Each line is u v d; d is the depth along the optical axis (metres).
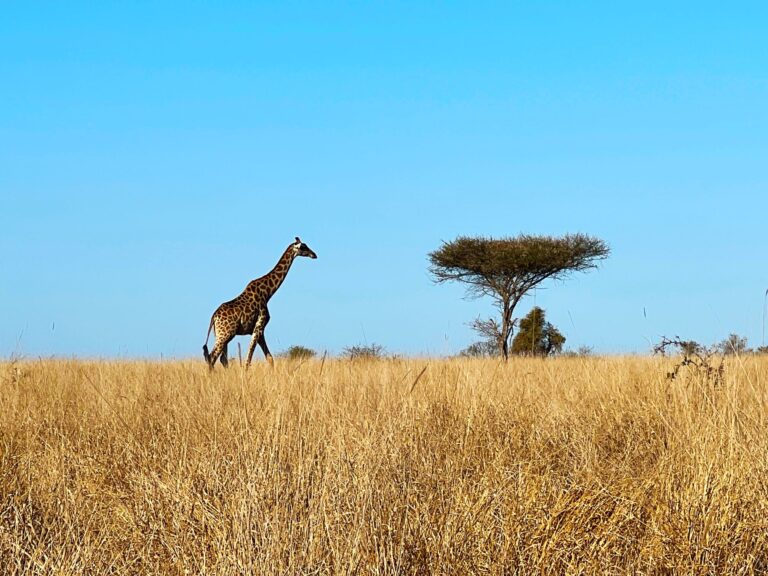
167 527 9.38
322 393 16.41
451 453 12.58
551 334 56.34
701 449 11.15
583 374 20.34
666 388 16.16
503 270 58.94
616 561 8.88
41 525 9.73
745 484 10.19
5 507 10.14
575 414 15.66
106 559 8.78
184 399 17.81
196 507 9.61
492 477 10.61
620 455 12.93
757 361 18.39
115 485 11.64
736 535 9.12
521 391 18.14
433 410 15.72
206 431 14.16
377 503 9.57
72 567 8.17
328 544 8.80
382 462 11.09
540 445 13.06
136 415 16.34
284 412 13.43
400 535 8.99
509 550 8.73
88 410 17.28
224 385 20.11
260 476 10.08
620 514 9.48
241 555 8.37
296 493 9.66
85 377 22.06
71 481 11.59
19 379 19.91
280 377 19.47
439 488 10.35
